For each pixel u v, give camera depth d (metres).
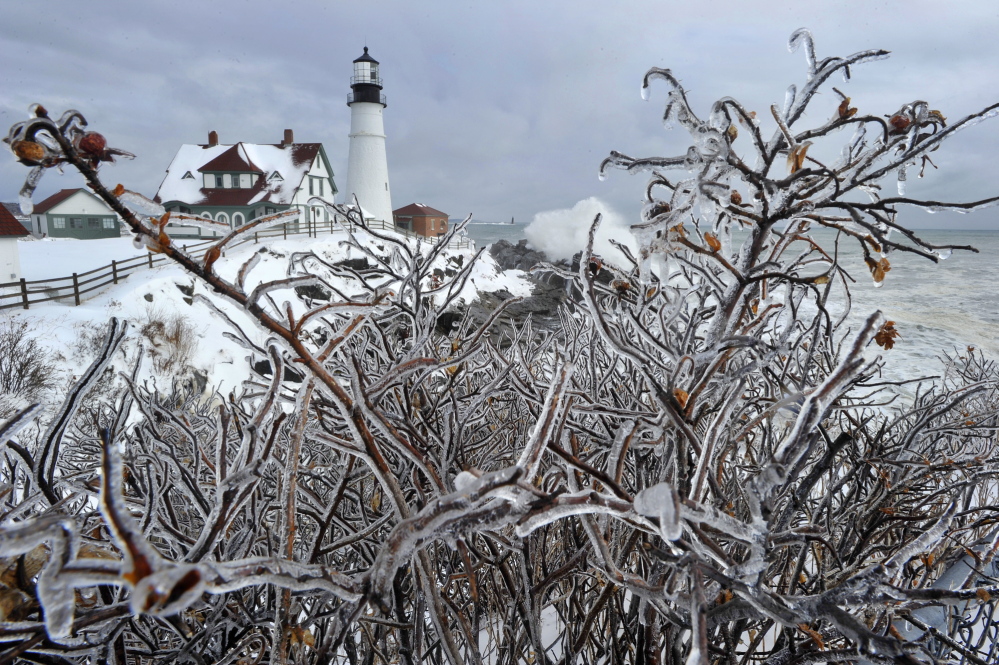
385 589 0.90
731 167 1.33
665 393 1.31
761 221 1.41
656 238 1.42
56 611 0.69
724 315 1.48
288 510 1.27
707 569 1.06
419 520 0.90
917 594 1.00
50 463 1.18
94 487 1.24
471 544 1.95
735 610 1.22
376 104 42.94
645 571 2.08
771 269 1.45
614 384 2.39
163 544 2.02
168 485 1.58
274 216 1.08
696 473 1.14
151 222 0.99
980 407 3.83
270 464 2.31
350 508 2.71
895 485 2.33
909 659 0.92
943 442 3.69
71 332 13.90
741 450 2.80
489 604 2.72
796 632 1.77
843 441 1.53
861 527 2.34
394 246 2.70
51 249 27.62
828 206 1.34
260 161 37.31
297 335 1.14
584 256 1.30
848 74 1.44
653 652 1.74
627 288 2.01
